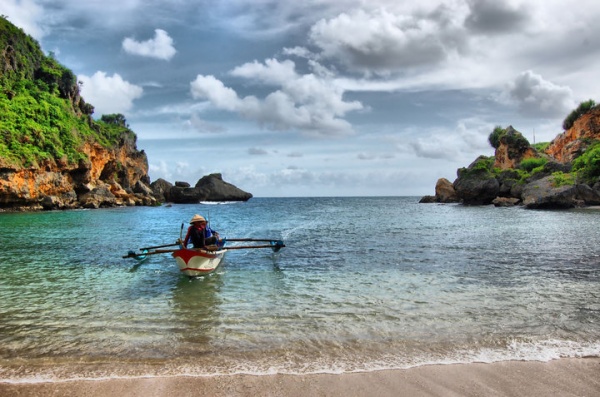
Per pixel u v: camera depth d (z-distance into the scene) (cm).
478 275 1087
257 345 594
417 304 805
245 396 439
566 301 823
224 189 9481
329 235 2209
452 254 1457
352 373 495
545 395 439
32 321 714
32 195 4416
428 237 2014
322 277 1083
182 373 500
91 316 743
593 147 5044
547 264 1242
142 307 801
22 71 5844
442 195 7225
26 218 3366
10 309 789
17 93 5366
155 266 1275
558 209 4050
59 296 893
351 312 754
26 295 903
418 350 570
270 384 466
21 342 612
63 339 624
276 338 622
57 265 1285
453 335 630
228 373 498
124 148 7656
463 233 2170
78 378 486
